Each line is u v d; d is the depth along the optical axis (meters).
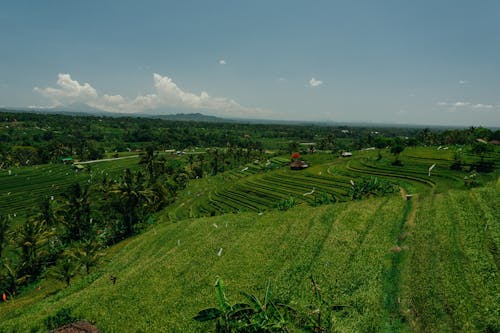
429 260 30.53
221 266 38.00
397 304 25.20
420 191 67.12
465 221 38.62
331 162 127.94
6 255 70.88
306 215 53.84
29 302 44.97
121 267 49.78
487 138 121.50
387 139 139.62
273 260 37.59
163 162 142.88
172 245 52.34
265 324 23.06
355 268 32.03
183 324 26.75
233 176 145.88
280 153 190.75
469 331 20.52
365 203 55.97
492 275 26.08
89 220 88.25
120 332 27.09
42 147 190.25
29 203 112.81
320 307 25.11
